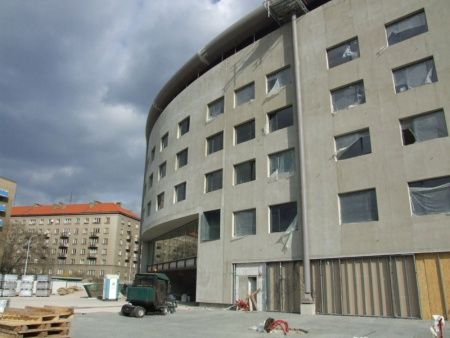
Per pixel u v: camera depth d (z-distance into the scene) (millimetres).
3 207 75312
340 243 21641
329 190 22844
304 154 24500
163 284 21109
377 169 21266
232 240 27578
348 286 20859
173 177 35875
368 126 22234
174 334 13461
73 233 123188
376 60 22859
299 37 27031
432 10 21406
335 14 25516
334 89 24359
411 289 18750
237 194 28203
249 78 30062
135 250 127125
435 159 19516
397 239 19703
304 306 21688
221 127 31281
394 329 14594
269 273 24781
